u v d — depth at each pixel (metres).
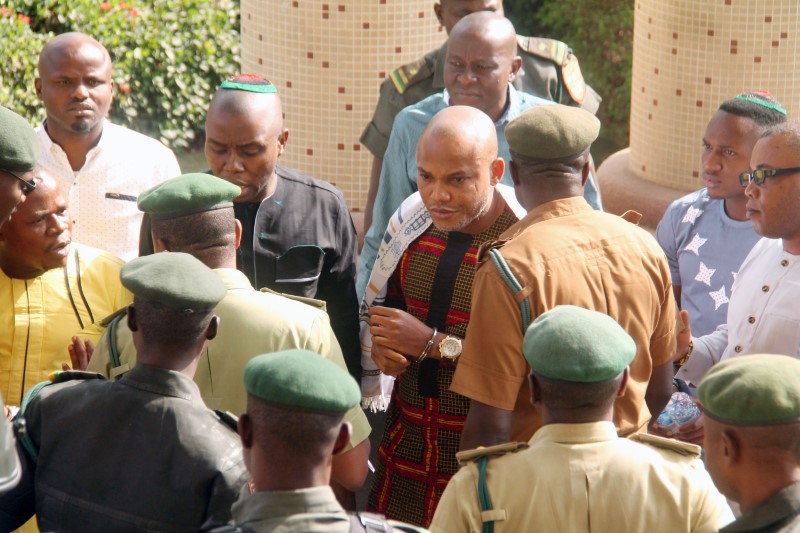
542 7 12.60
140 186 5.72
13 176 3.89
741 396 2.79
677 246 5.41
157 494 3.02
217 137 4.65
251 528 2.66
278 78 7.68
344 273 5.05
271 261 4.89
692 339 4.74
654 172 8.48
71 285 4.25
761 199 4.25
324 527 2.67
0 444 2.97
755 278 4.52
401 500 4.38
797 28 7.63
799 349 4.34
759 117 5.06
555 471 3.06
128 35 10.88
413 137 5.79
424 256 4.32
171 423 3.05
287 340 3.59
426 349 4.11
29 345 4.16
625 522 3.02
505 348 3.58
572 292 3.59
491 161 4.14
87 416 3.11
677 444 3.17
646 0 8.32
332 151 7.71
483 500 3.09
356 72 7.51
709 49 7.88
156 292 3.04
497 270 3.59
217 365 3.59
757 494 2.82
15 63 9.80
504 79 5.70
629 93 11.82
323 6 7.38
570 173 3.83
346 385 2.72
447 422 4.20
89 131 5.52
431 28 7.55
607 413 3.13
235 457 3.05
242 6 7.94
